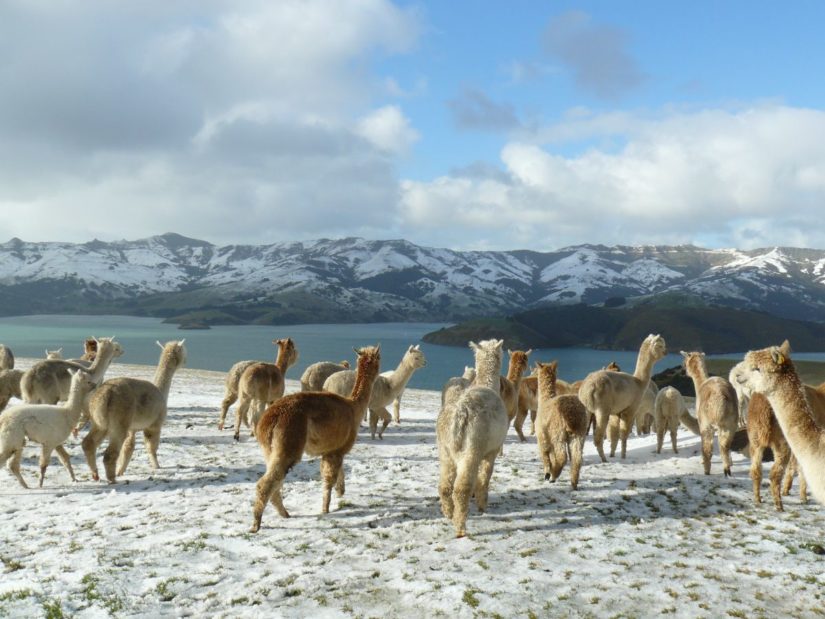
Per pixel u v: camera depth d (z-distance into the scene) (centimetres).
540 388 1075
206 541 734
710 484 1016
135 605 564
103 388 1042
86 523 812
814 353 19288
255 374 1492
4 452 972
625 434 1278
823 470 606
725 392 1070
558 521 816
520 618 531
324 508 856
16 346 13412
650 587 595
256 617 539
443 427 784
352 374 1546
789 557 675
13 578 622
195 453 1319
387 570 640
